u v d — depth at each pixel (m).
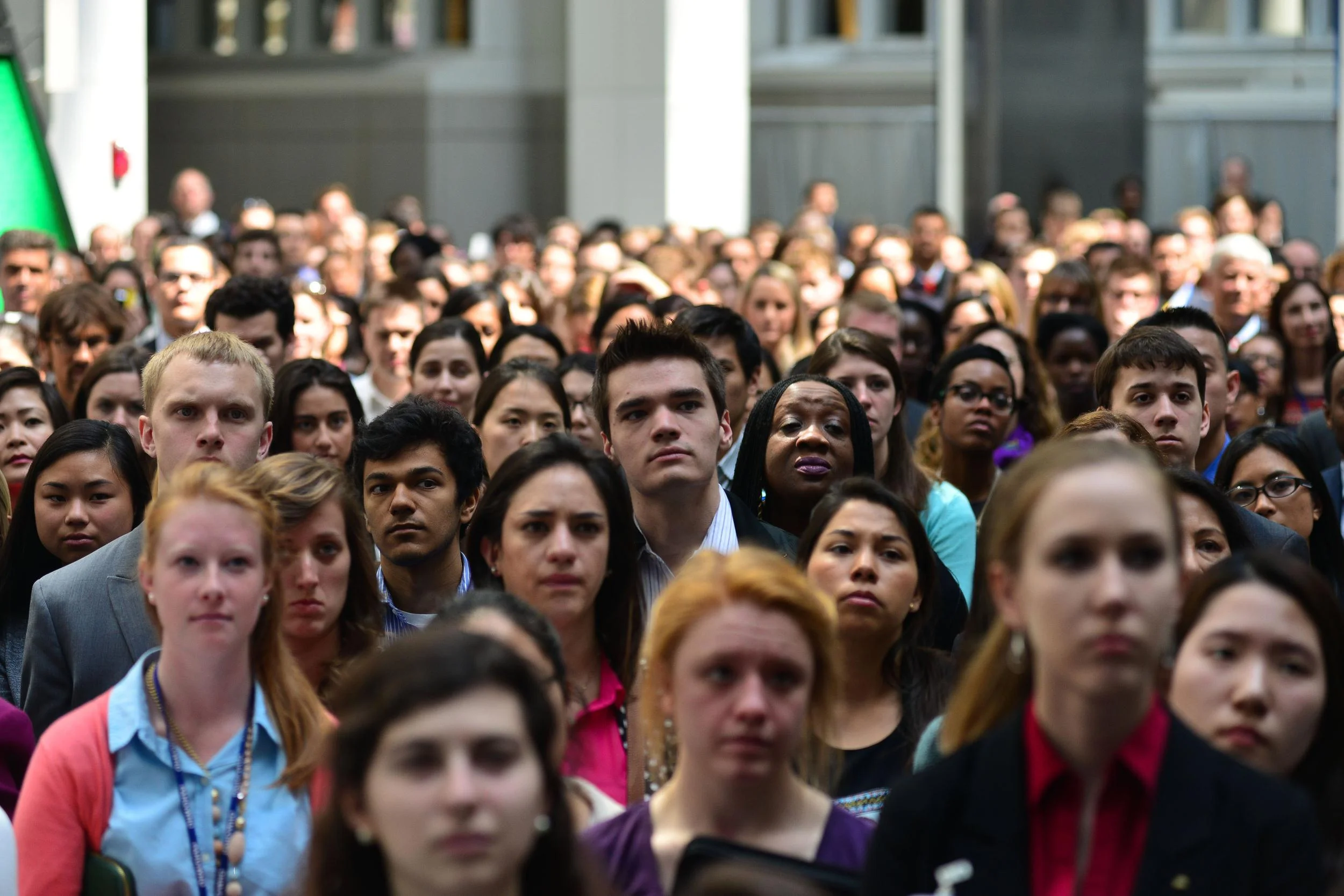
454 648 4.89
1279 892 5.09
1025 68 40.03
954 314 18.28
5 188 21.86
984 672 6.01
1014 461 14.25
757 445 10.84
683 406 9.35
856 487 8.52
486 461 12.34
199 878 6.93
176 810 6.99
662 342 9.37
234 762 7.07
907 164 47.34
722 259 23.36
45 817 6.91
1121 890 5.16
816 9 47.91
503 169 47.12
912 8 47.53
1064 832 5.26
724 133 40.25
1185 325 12.48
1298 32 48.94
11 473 12.66
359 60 47.59
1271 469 11.13
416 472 9.44
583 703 8.11
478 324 17.44
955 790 5.39
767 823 6.29
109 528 10.73
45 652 8.86
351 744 4.86
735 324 13.08
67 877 6.88
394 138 47.28
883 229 35.09
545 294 20.91
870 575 8.23
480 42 47.06
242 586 7.03
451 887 4.71
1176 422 11.08
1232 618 6.20
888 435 11.93
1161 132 48.84
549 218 47.16
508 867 4.78
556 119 47.00
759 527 9.79
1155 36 49.22
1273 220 33.75
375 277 26.88
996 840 5.28
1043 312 18.59
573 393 13.97
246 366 9.73
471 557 9.39
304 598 8.28
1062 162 40.34
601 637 8.34
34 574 10.75
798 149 47.72
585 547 8.12
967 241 39.50
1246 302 18.69
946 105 39.81
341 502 8.43
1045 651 5.11
